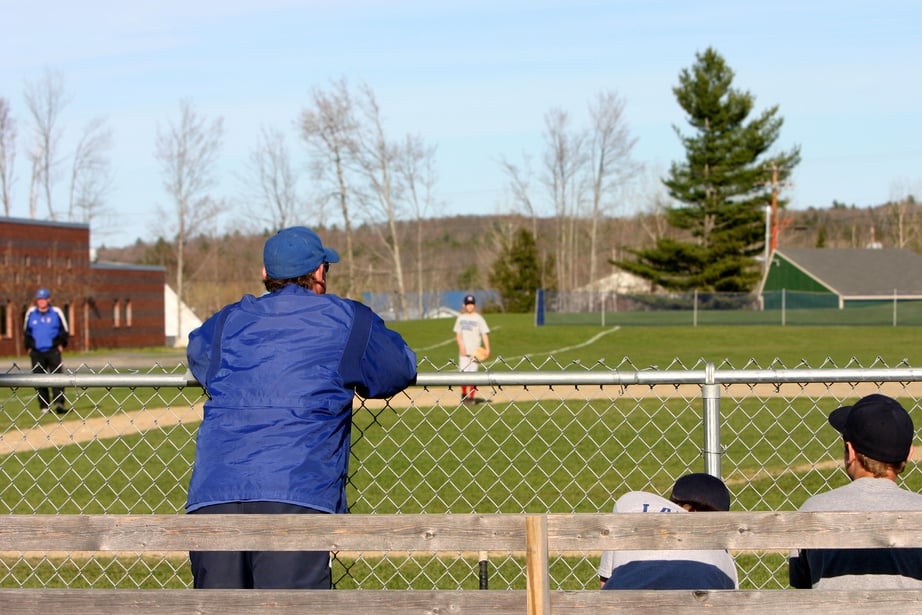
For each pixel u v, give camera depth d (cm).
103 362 6419
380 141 11362
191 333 751
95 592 595
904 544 589
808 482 1656
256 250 16188
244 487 660
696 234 11156
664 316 8212
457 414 2506
